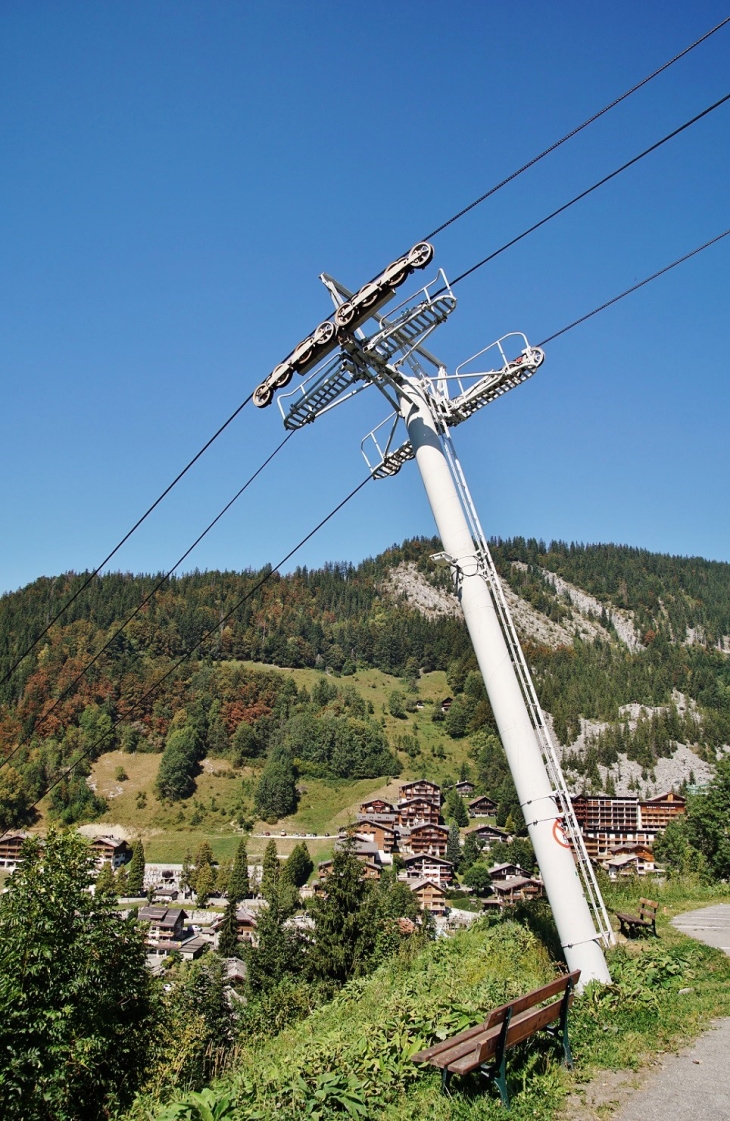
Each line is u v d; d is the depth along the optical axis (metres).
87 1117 13.41
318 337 15.05
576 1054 8.58
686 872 24.81
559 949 14.35
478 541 14.91
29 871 14.59
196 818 149.38
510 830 135.88
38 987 13.22
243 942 74.69
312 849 132.75
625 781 169.38
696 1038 9.05
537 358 14.66
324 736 179.50
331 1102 7.66
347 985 15.45
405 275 13.77
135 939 15.59
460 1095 7.49
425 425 15.38
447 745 198.38
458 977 12.88
